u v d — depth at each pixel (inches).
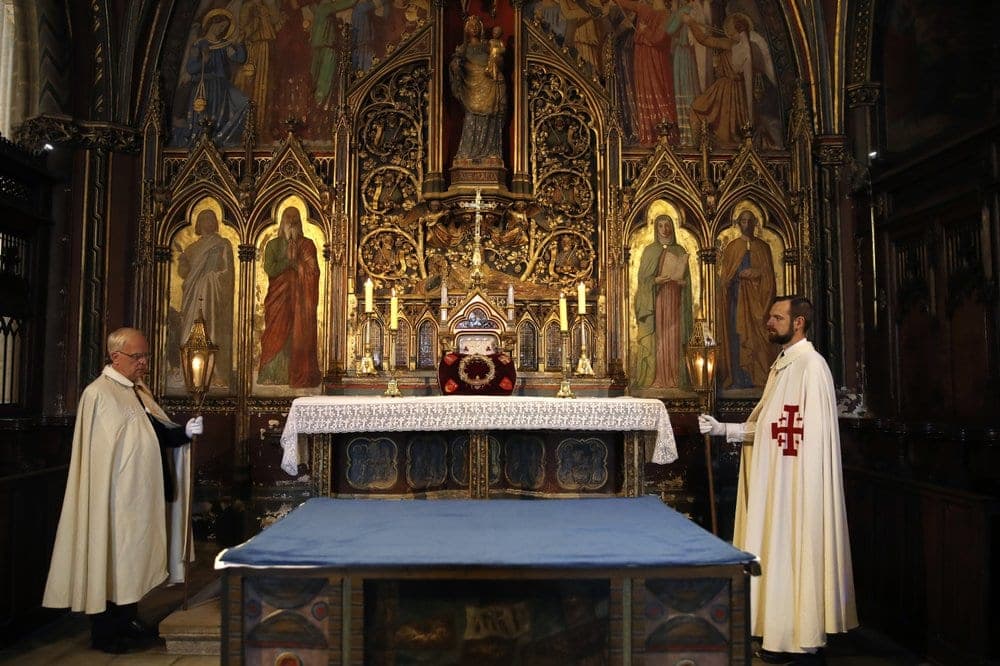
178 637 225.9
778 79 369.1
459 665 159.2
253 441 346.3
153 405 242.5
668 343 353.1
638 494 275.0
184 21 362.3
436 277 350.9
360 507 211.6
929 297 284.2
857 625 209.5
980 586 202.1
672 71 370.3
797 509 208.7
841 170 350.6
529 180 358.0
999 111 265.1
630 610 149.8
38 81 331.6
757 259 357.4
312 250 354.3
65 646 233.3
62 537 218.5
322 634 151.4
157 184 349.4
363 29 368.2
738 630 151.9
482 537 169.2
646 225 357.4
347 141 353.7
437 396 293.1
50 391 326.6
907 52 320.2
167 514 241.4
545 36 363.9
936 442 251.4
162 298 346.6
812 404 210.8
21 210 306.3
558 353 350.3
